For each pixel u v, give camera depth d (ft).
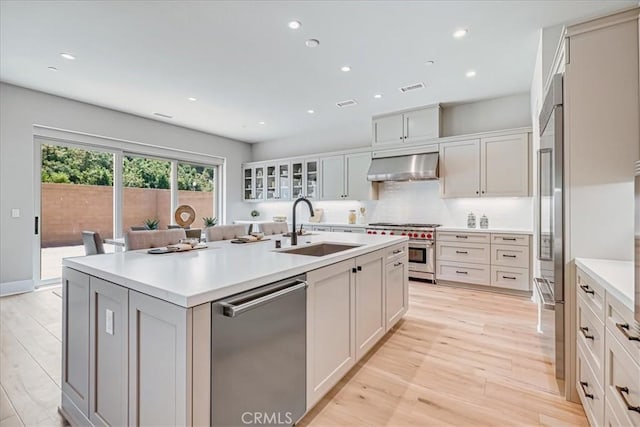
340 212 19.65
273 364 4.65
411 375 6.90
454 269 14.24
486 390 6.35
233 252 6.82
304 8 7.82
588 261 5.57
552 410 5.72
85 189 15.44
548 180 6.82
